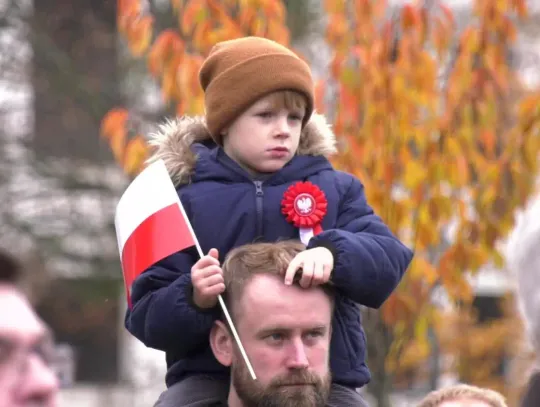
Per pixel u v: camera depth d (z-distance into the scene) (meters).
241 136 12.42
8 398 6.93
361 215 12.63
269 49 12.46
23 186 47.53
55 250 45.56
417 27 22.59
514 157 22.62
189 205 12.45
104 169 47.31
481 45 23.02
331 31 23.06
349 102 22.23
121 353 52.59
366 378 12.37
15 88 48.41
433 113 22.86
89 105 47.44
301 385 11.13
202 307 11.56
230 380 11.98
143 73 45.66
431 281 22.50
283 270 11.26
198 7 21.94
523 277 13.20
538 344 13.34
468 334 40.56
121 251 12.40
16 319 6.98
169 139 12.81
